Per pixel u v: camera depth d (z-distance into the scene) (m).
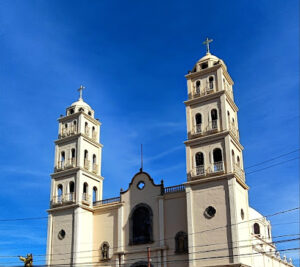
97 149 52.06
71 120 51.56
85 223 45.81
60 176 48.94
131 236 43.06
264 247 58.00
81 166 48.06
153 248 41.06
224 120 41.03
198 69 45.59
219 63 43.59
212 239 36.91
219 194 38.16
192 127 42.75
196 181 39.59
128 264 42.16
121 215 44.75
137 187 44.97
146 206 43.41
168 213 41.66
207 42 47.28
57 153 50.62
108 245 44.50
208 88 43.34
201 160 41.31
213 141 40.75
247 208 40.84
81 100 53.88
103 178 51.06
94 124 53.00
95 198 49.56
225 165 39.12
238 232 36.19
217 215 37.50
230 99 43.78
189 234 38.16
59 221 46.66
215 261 36.00
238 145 42.59
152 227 42.03
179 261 39.09
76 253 43.56
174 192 42.22
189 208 39.16
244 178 41.81
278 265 56.97
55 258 45.06
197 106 43.47
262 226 66.31
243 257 36.19
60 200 47.56
